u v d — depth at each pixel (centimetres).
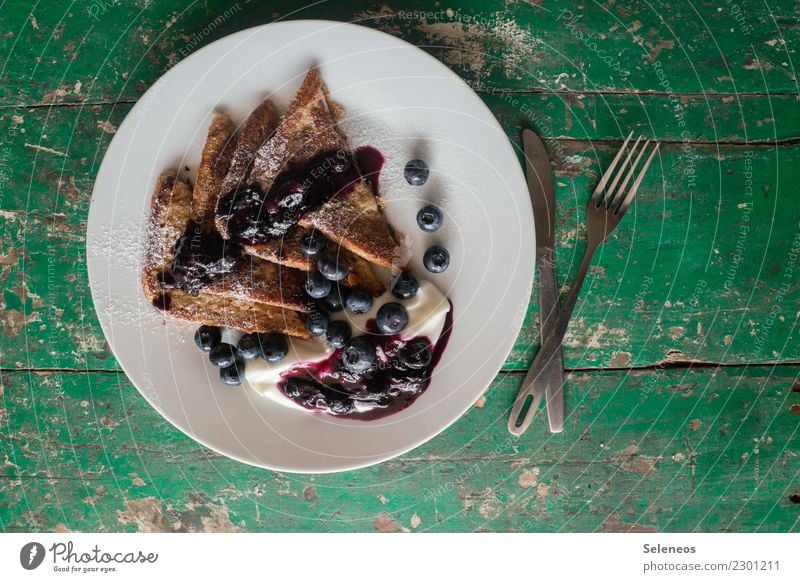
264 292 58
